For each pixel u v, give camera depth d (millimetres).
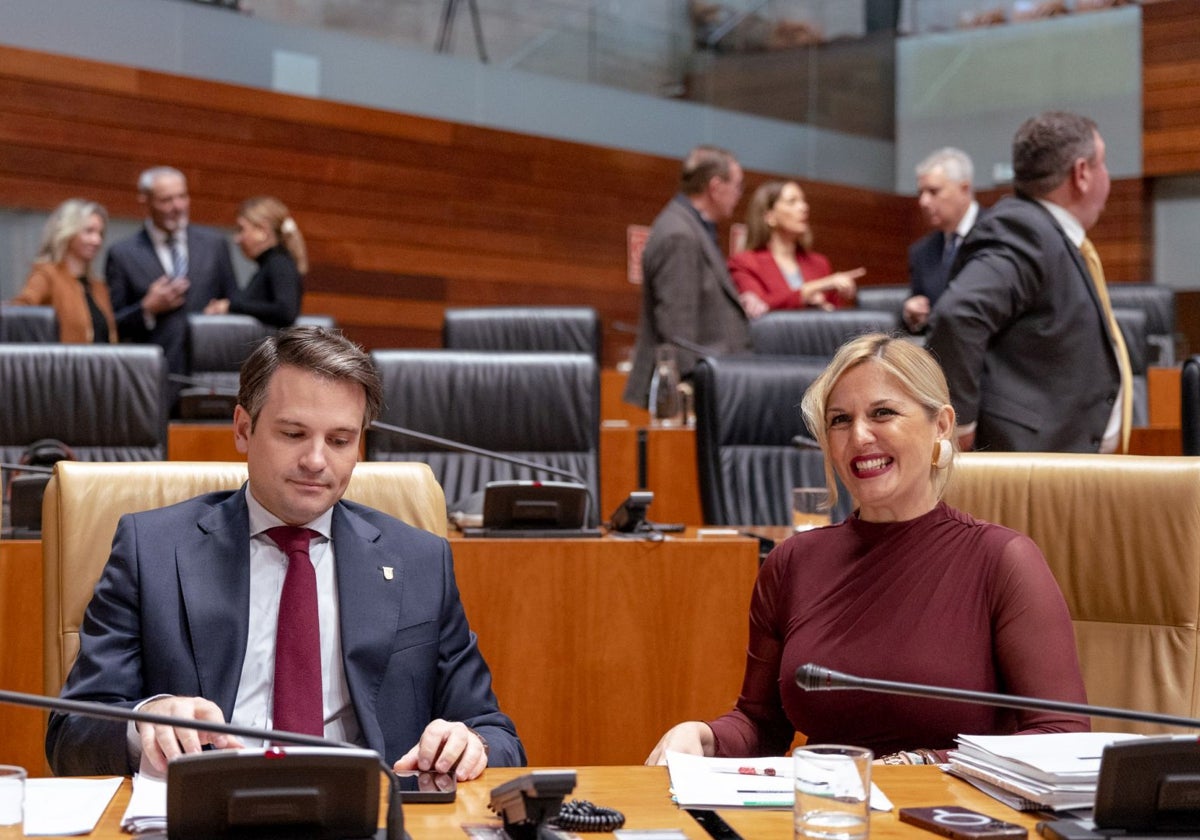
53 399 3840
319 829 1380
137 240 6441
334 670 2016
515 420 3838
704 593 3041
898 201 10750
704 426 3914
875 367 2111
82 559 2215
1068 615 2061
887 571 2102
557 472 3184
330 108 7852
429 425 3793
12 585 2914
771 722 2225
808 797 1419
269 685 1991
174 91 7246
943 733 2037
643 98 9273
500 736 1991
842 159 10383
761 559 3141
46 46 6832
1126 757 1468
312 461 1969
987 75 10375
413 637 2051
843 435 2121
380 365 3779
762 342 5500
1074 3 10102
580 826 1507
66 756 1894
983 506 2369
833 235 10297
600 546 3000
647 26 9266
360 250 8047
